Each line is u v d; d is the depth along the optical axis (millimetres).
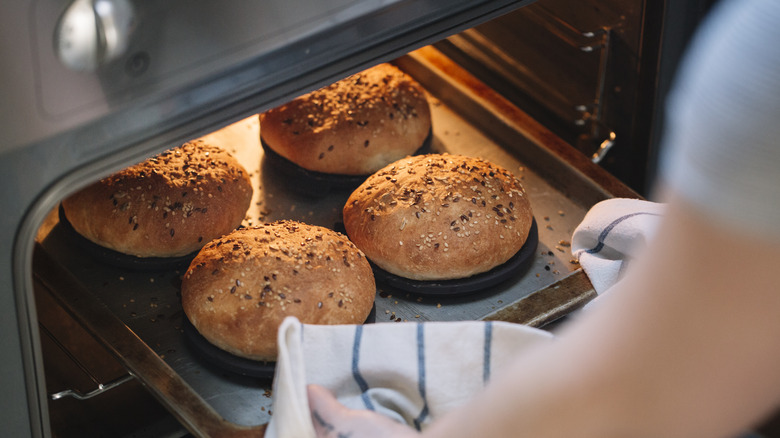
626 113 1427
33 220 748
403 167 1303
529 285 1245
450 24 916
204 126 789
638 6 1266
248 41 749
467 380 889
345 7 794
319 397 820
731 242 372
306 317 1075
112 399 1242
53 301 1342
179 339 1147
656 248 416
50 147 708
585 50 1423
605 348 454
